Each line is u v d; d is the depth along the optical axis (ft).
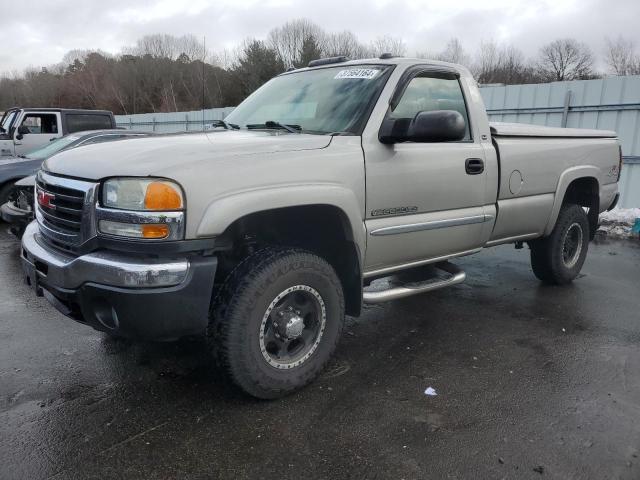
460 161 12.69
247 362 9.64
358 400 10.36
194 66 158.40
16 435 9.08
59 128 40.52
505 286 17.83
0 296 16.06
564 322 14.56
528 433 9.29
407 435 9.21
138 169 8.61
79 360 11.87
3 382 10.88
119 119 70.13
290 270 9.91
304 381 10.54
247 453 8.68
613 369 11.75
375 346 12.95
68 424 9.43
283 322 10.09
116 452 8.66
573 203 17.56
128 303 8.51
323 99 12.27
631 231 25.91
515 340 13.34
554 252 16.98
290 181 9.66
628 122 27.89
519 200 14.69
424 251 12.50
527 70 152.25
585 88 29.12
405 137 10.85
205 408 9.99
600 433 9.29
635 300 16.46
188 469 8.29
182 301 8.69
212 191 8.79
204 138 10.57
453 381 11.18
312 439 9.07
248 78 141.28
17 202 21.63
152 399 10.29
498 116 33.06
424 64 12.69
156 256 8.65
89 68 181.16
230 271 9.88
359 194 10.75
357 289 11.35
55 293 9.46
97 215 8.83
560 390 10.81
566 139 16.26
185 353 12.24
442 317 14.93
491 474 8.20
